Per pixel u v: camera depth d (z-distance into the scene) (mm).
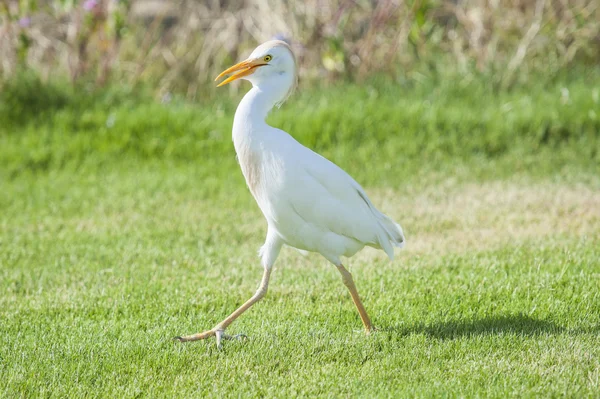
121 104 16797
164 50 18234
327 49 17281
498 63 17266
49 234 11594
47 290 9453
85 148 15273
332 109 15695
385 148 14961
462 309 8492
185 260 10445
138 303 8867
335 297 9031
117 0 16719
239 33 17734
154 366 7113
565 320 7949
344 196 7648
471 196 12938
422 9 16141
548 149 14789
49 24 18266
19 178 14297
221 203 13016
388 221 8016
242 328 8117
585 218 11570
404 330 7949
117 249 10844
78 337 7859
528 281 9062
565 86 16625
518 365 6949
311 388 6723
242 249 10961
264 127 7676
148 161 15023
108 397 6625
